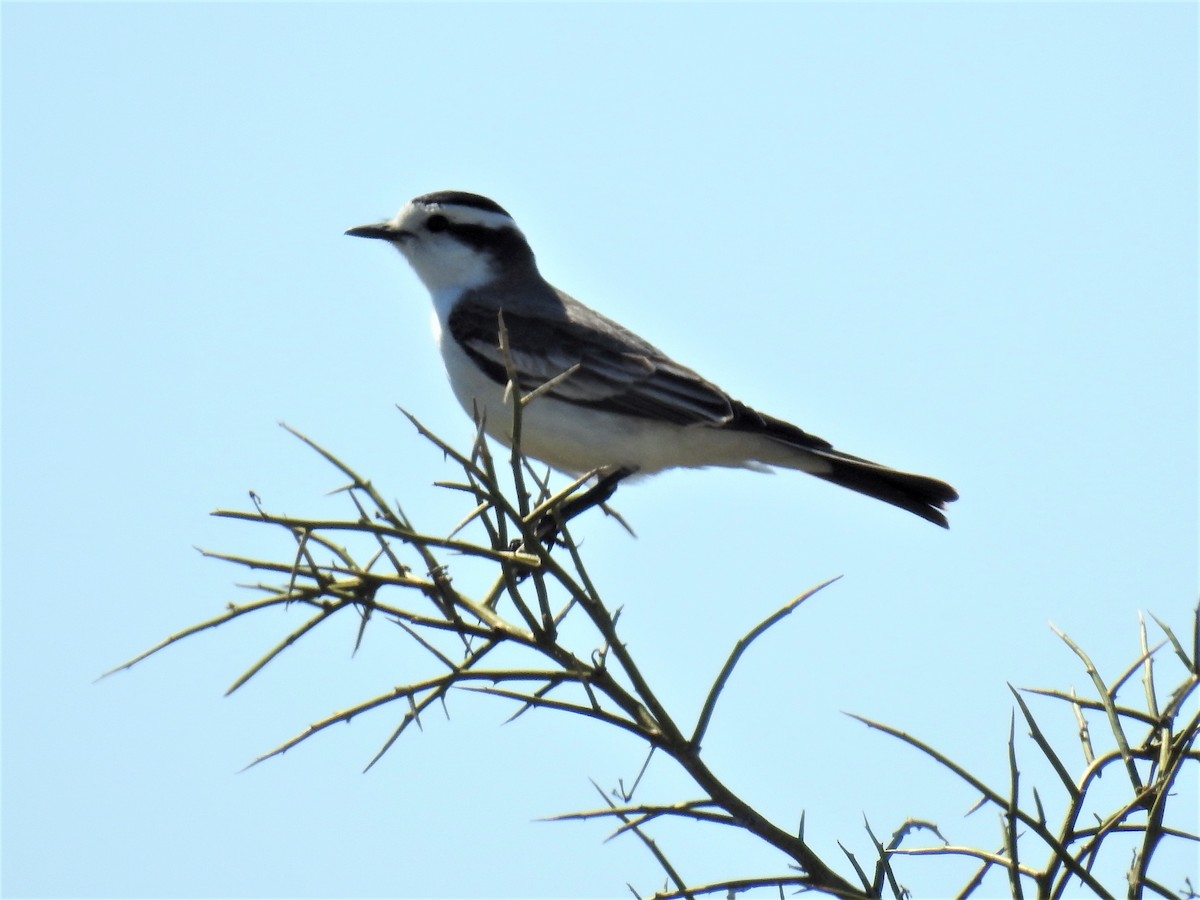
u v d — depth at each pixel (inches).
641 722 297.7
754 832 284.7
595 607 295.9
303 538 287.4
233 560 291.3
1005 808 257.3
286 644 289.0
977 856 261.9
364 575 299.6
